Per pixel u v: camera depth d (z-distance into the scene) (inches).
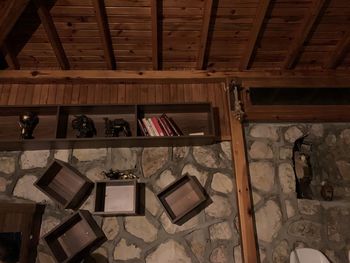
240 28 130.4
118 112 135.4
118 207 121.0
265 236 121.4
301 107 138.6
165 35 131.0
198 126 136.6
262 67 147.0
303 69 147.6
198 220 121.6
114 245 117.5
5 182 123.6
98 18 117.9
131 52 136.5
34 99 135.7
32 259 114.3
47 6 117.6
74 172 123.3
